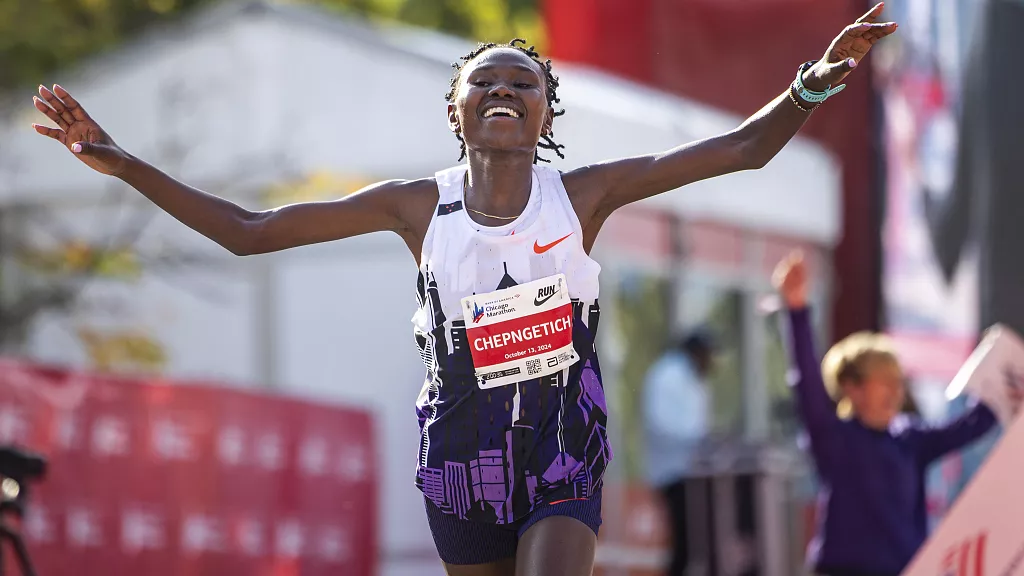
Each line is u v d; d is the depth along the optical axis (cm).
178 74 3681
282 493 2906
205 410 2714
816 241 4172
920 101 3098
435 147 3475
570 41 4184
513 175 1210
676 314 3766
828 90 1188
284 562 2900
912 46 3081
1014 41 2906
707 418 3856
